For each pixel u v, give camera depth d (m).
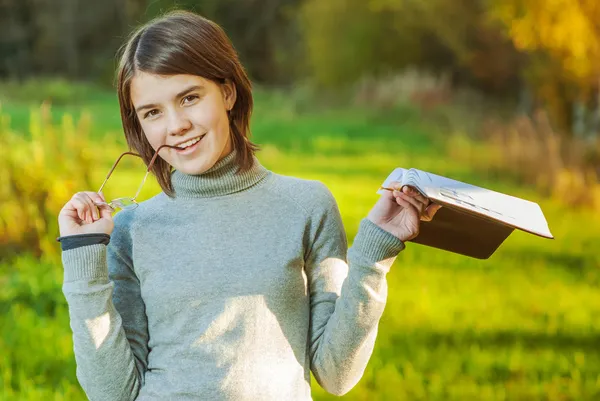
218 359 2.51
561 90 16.06
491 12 14.40
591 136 14.59
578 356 5.94
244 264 2.57
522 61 25.17
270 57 48.38
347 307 2.52
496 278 8.10
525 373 5.62
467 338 6.34
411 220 2.46
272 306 2.55
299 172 15.26
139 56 2.53
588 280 8.09
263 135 21.52
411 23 30.64
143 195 11.62
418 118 24.59
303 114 28.14
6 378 5.41
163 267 2.61
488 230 2.49
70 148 9.09
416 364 5.73
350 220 10.76
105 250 2.55
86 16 49.00
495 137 17.09
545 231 2.29
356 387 5.32
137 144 2.72
